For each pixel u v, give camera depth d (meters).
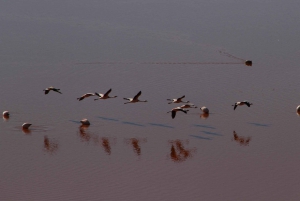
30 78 83.69
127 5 122.62
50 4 122.56
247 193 50.62
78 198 49.06
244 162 57.03
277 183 52.59
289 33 107.69
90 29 108.25
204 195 50.09
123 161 56.84
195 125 66.62
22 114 69.19
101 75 85.56
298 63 92.56
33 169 55.00
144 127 65.88
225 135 63.81
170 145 60.94
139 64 91.06
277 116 69.75
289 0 128.00
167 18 115.44
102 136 63.16
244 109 72.06
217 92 78.75
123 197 49.31
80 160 57.09
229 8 121.62
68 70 87.62
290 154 59.09
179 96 76.81
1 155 58.12
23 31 106.12
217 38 105.44
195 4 123.62
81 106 72.38
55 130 64.56
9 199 48.84
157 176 53.66
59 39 102.62
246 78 85.19
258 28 110.50
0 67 88.25
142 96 76.56
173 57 95.00
